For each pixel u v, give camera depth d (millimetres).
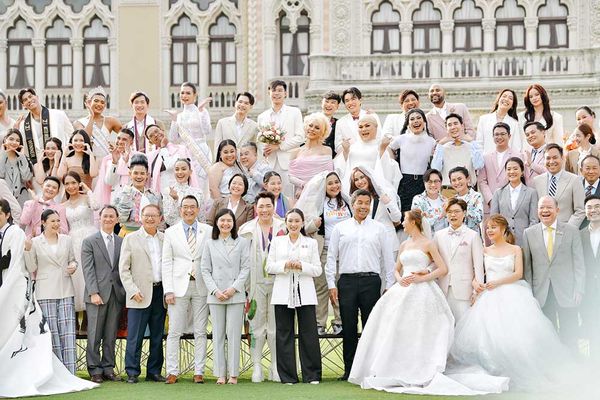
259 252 25297
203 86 58062
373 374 23703
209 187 27672
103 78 58875
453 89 51375
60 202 27672
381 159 27281
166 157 27797
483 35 55406
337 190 26656
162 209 27172
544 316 23797
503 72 51625
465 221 25828
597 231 24594
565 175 25781
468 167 27000
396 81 52188
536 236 24578
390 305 24172
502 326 23625
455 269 24594
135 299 24719
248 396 22438
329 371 27047
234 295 24531
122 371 26391
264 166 27703
